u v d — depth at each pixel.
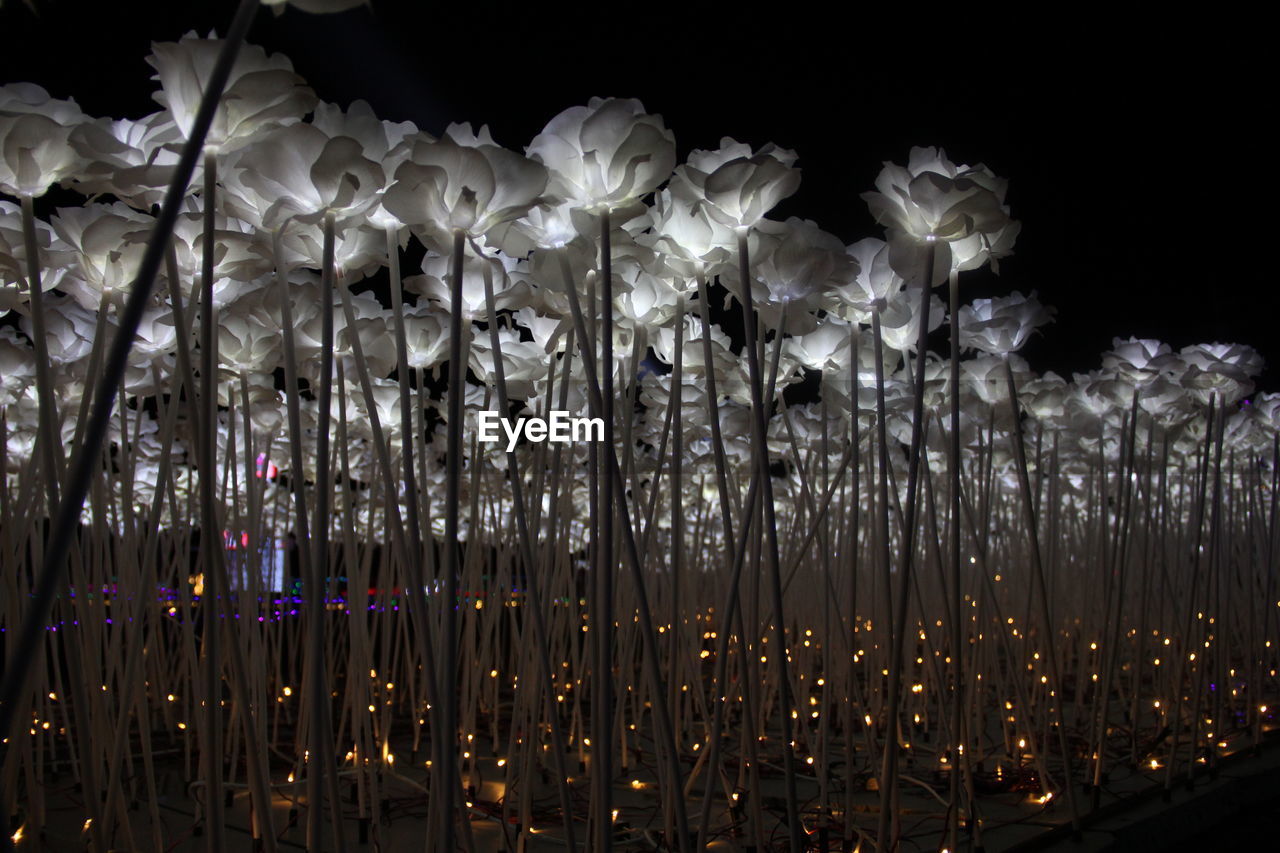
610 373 1.32
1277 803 3.21
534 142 1.37
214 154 1.15
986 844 2.38
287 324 1.30
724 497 1.58
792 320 1.67
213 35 1.20
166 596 3.26
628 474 1.88
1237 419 3.75
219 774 1.16
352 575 2.20
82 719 1.23
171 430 1.52
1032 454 4.18
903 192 1.63
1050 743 3.42
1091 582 4.25
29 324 1.97
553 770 2.96
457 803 1.52
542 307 1.69
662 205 1.62
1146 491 3.21
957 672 1.81
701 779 2.96
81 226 1.48
